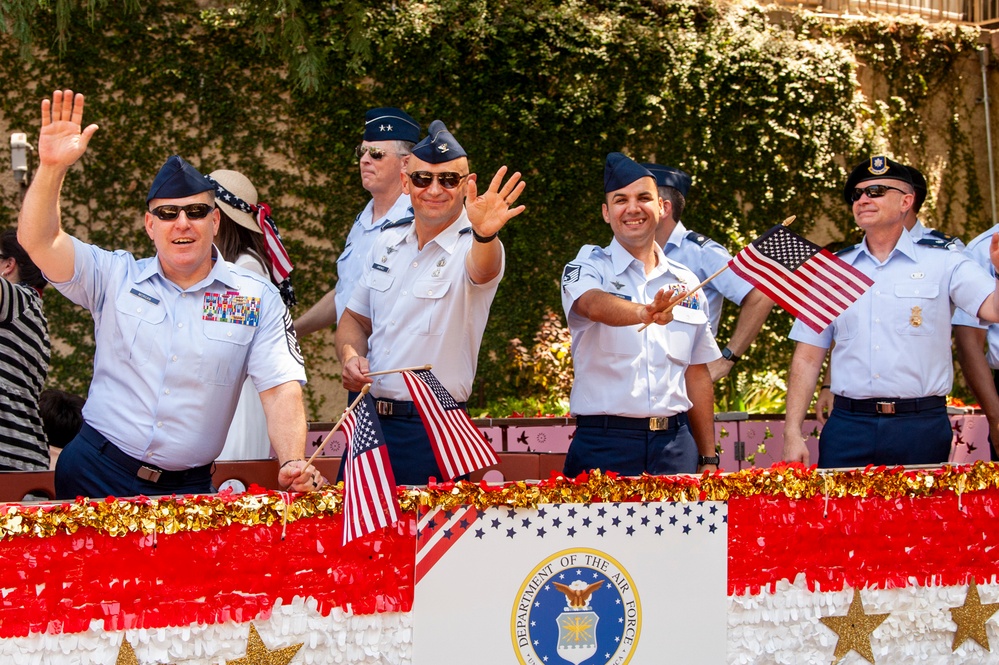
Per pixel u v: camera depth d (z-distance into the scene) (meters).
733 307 20.92
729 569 6.49
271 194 18.97
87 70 18.19
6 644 5.25
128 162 18.36
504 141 19.97
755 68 21.42
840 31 22.70
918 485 6.91
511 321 20.00
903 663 6.93
